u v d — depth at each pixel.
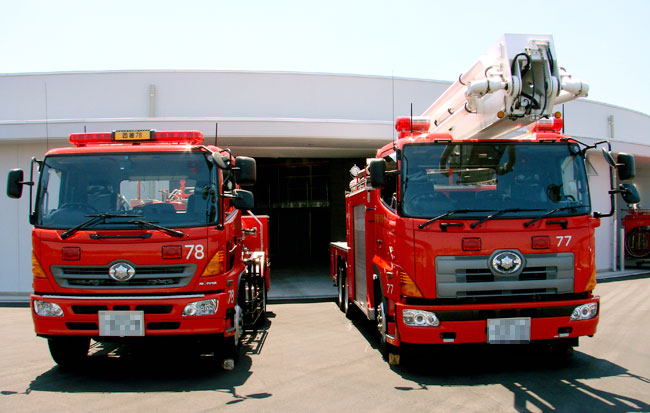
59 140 12.20
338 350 6.80
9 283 12.54
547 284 5.27
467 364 6.02
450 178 5.59
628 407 4.47
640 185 22.08
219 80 13.58
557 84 5.18
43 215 5.59
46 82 13.38
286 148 14.57
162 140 6.20
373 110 14.18
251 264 7.70
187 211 5.55
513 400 4.70
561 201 5.53
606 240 16.75
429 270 5.25
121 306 5.29
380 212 6.34
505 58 5.24
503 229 5.31
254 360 6.32
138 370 5.96
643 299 11.09
